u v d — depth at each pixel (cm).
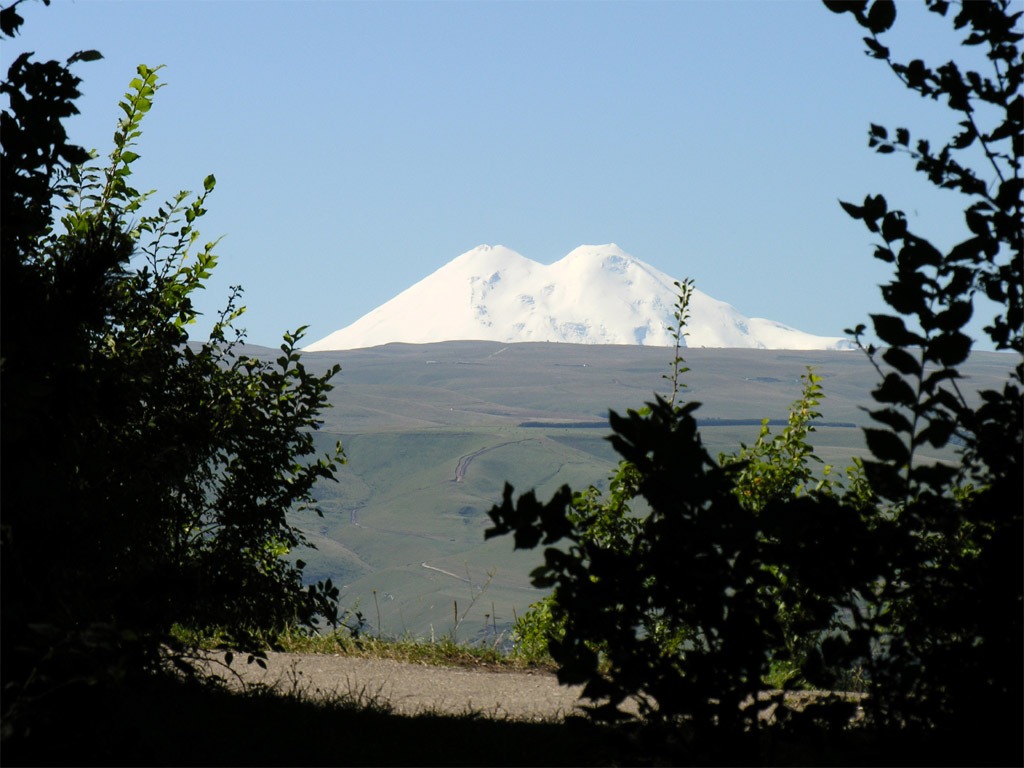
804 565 948
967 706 933
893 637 982
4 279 1138
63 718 1020
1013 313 992
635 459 917
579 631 938
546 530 923
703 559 909
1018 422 960
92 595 1120
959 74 1038
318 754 1233
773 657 970
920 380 963
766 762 991
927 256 985
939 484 962
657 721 929
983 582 944
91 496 1287
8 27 1239
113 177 1817
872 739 956
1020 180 1006
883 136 1054
